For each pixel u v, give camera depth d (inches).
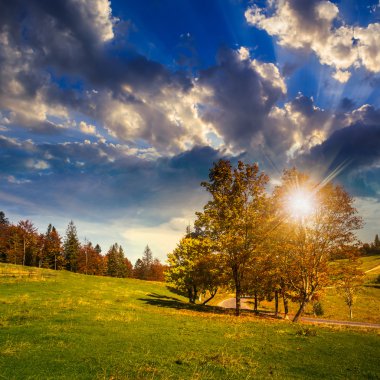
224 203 1237.1
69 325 700.7
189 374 411.2
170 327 776.3
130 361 445.1
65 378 365.7
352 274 1179.3
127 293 1958.7
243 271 1277.1
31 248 4128.9
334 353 600.7
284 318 1571.1
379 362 549.0
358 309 2792.8
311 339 736.3
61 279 2192.4
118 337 602.9
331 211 1231.5
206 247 1301.7
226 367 452.1
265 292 1603.1
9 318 764.6
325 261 1221.7
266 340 684.7
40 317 788.6
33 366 404.2
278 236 1284.4
